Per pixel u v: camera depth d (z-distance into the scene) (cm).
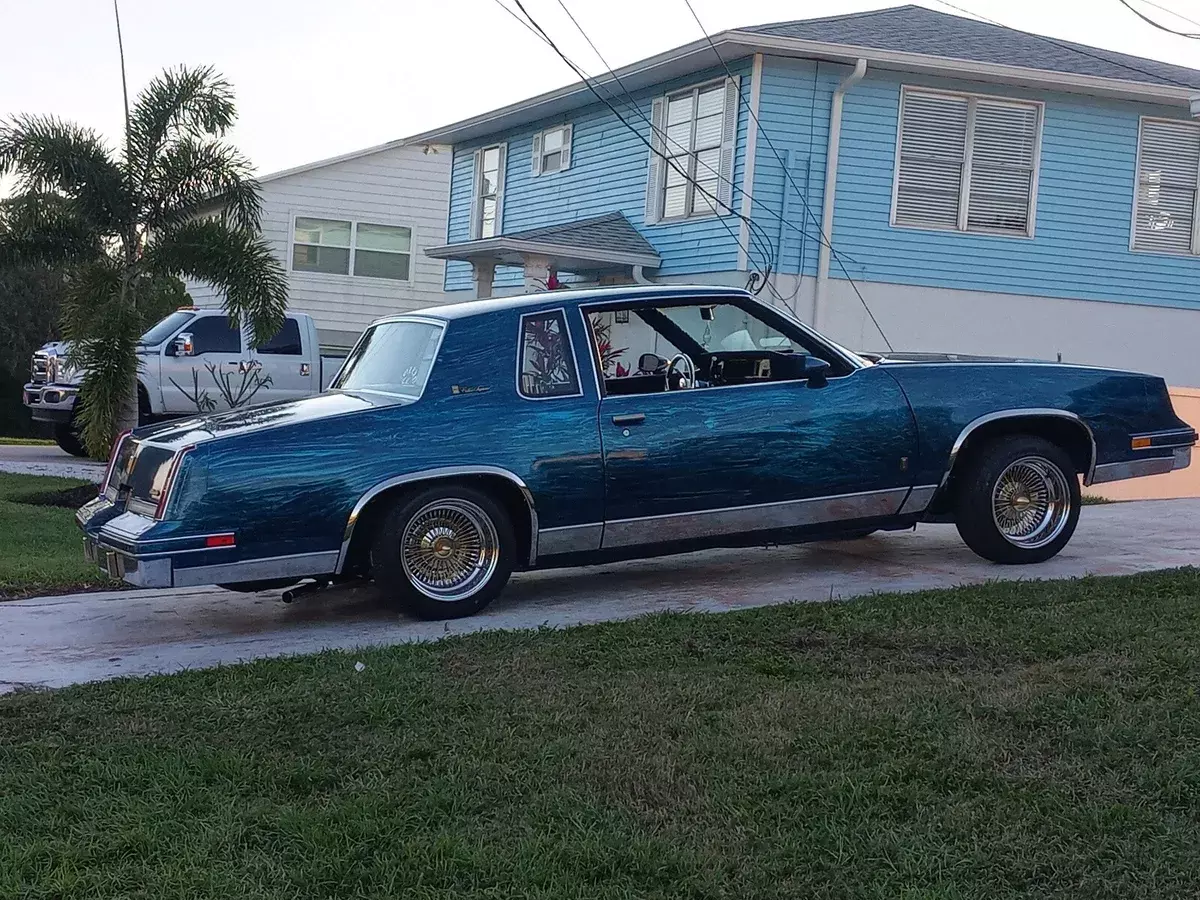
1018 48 1867
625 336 742
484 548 707
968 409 774
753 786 434
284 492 656
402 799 428
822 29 1773
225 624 720
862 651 590
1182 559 821
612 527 717
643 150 1986
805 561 857
